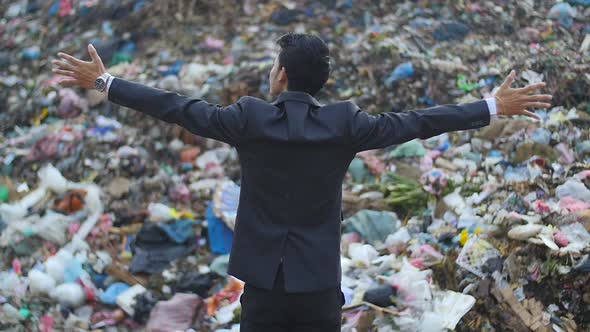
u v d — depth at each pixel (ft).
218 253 13.53
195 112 7.27
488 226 12.33
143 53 19.25
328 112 7.38
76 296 12.30
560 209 12.23
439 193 13.93
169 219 14.07
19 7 22.44
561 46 18.81
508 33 19.26
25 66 19.92
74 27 20.75
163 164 16.10
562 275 10.94
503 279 11.24
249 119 7.25
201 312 11.96
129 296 12.32
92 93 17.81
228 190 14.38
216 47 18.90
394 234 13.08
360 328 10.96
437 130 7.49
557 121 15.74
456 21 19.39
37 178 15.94
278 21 19.58
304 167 7.30
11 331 11.85
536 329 10.62
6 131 17.87
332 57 18.19
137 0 20.79
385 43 18.31
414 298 11.22
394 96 17.28
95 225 14.21
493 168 14.64
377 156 15.80
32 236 13.78
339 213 7.70
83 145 16.35
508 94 7.56
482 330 10.82
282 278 7.45
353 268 12.33
